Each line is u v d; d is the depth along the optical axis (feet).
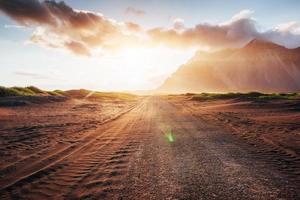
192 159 22.39
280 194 14.40
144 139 32.73
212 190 15.14
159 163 21.33
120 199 14.25
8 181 17.13
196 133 36.81
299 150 25.00
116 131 39.68
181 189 15.42
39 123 46.16
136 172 18.98
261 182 16.35
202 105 113.91
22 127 40.52
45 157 23.30
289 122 46.29
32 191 15.51
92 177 17.97
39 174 18.52
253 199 13.80
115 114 70.95
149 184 16.42
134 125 47.09
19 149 26.27
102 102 141.08
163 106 112.27
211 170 19.11
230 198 13.97
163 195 14.60
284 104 89.10
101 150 26.37
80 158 23.09
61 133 36.55
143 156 23.80
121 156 23.85
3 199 14.42
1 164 20.98
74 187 16.14
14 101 87.71
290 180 16.67
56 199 14.38
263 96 144.05
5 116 55.01
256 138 31.76
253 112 70.54
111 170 19.53
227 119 53.52
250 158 22.45
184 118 58.49
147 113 74.84
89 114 68.03
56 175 18.39
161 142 30.58
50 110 75.05
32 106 83.56
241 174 18.03
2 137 32.22
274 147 26.53
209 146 27.71
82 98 160.04
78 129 40.86
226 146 27.55
